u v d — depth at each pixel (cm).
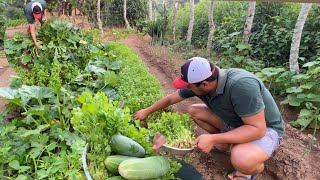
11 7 1200
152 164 247
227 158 390
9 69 695
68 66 596
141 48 973
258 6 804
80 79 505
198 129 446
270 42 689
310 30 679
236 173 320
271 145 305
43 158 327
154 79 543
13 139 354
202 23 1047
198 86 280
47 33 684
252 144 299
